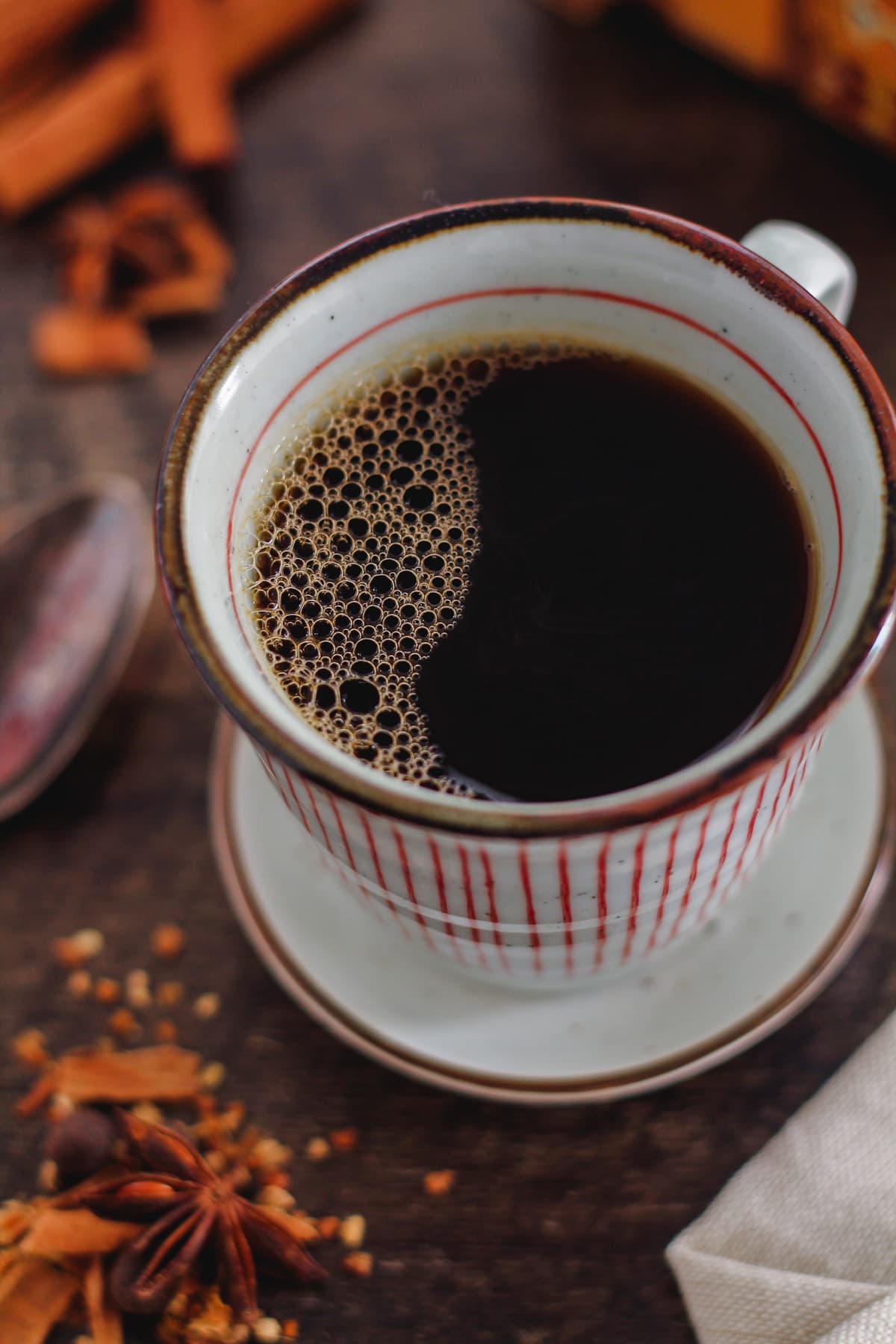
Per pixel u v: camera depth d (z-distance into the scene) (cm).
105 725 32
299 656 26
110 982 30
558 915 24
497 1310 28
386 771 26
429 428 28
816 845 29
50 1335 28
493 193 37
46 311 36
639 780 25
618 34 38
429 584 27
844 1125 28
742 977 28
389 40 39
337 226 36
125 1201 28
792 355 25
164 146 38
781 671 25
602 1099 28
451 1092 29
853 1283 26
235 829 30
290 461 27
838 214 35
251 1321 28
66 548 33
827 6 34
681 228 25
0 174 36
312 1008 28
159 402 35
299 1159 29
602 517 27
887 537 23
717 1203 28
